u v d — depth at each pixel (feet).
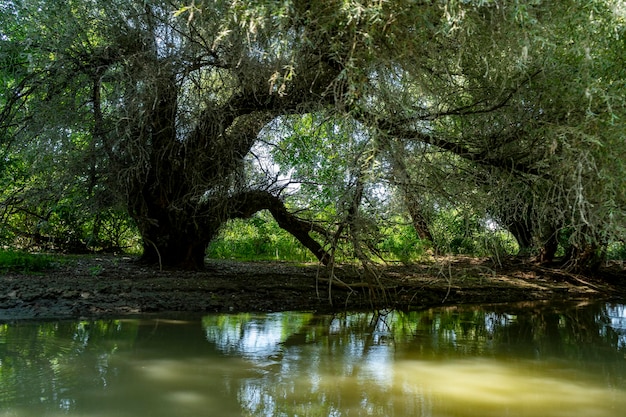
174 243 31.71
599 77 18.15
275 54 17.40
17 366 13.25
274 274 31.78
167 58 23.70
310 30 17.01
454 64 20.86
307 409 10.97
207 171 27.63
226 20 16.33
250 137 27.09
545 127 19.53
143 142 26.09
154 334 17.84
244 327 20.07
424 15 15.84
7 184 32.50
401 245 40.42
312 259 46.80
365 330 20.85
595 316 26.96
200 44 22.93
